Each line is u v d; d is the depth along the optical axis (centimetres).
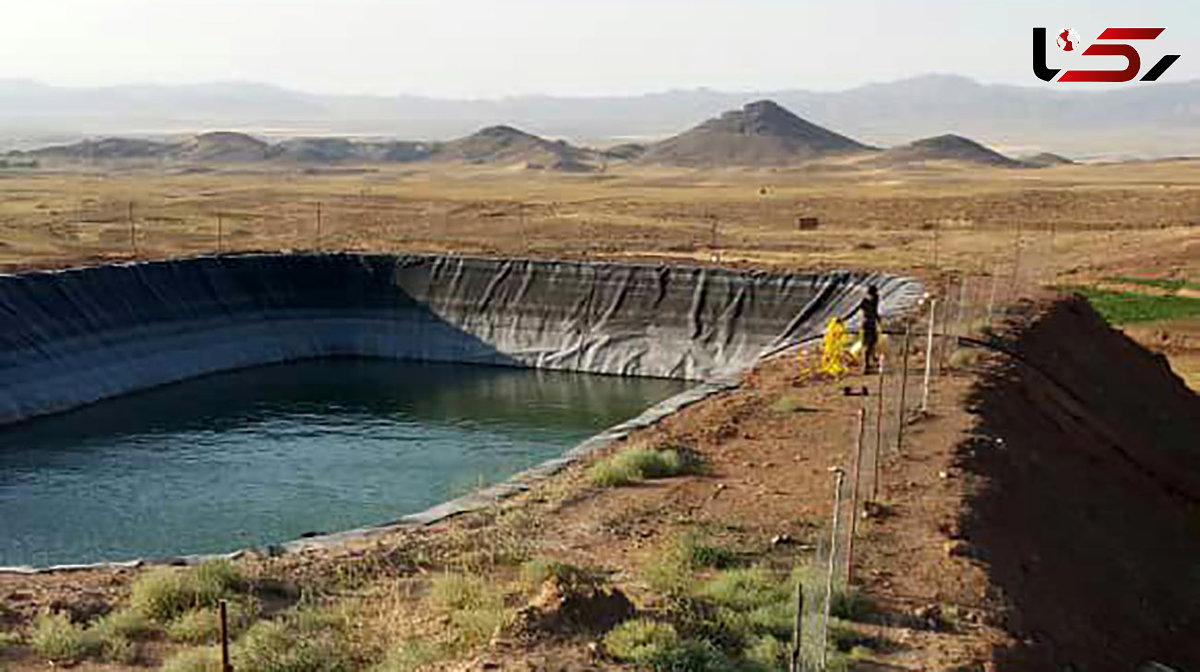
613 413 4784
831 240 8225
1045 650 1491
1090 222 9119
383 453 4084
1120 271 6344
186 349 5347
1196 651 1948
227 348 5538
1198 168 16738
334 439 4297
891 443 2302
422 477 3750
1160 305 5500
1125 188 12394
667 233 8750
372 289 6078
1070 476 2541
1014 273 4684
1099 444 2988
